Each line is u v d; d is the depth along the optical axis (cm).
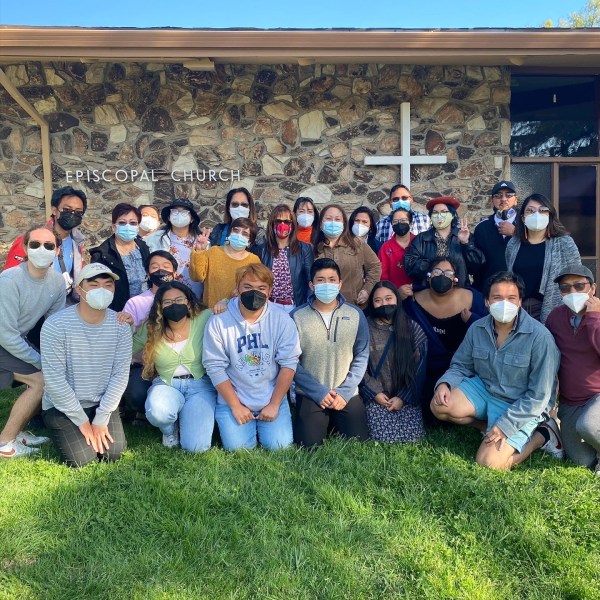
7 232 712
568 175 777
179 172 718
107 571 255
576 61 684
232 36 581
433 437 404
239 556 266
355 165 730
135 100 710
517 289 367
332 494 314
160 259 420
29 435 406
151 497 317
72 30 562
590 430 341
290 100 721
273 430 384
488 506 305
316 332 395
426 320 433
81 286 356
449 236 476
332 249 483
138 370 421
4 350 391
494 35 600
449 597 236
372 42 599
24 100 641
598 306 360
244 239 436
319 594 241
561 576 252
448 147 734
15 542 275
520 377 369
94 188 714
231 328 384
